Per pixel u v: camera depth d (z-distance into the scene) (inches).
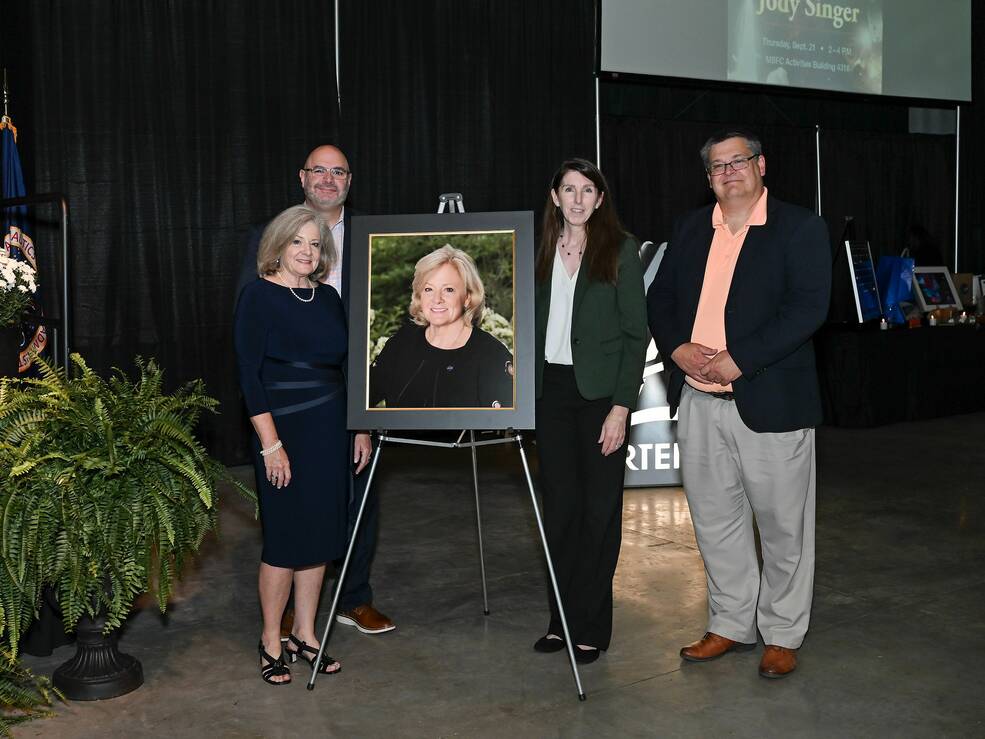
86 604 101.8
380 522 186.1
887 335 283.0
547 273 113.8
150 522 100.1
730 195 109.0
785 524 110.0
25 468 94.0
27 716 96.3
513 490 212.1
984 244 360.2
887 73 327.0
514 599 141.1
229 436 237.5
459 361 106.3
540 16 277.4
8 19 197.0
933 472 224.5
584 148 286.5
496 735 98.3
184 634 127.9
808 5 310.0
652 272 204.5
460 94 267.3
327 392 109.4
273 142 239.3
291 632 121.7
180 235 229.9
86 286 219.0
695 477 115.3
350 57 251.1
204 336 234.1
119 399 102.0
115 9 220.4
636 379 110.4
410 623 131.1
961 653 118.9
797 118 338.6
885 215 346.6
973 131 355.6
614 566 115.3
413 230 108.7
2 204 133.6
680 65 290.8
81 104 217.0
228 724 101.0
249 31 234.8
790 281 106.7
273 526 108.2
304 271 107.4
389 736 98.2
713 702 105.4
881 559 159.2
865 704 104.6
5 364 119.3
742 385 107.7
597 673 113.5
